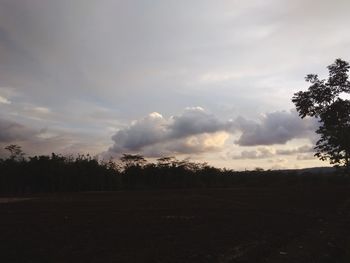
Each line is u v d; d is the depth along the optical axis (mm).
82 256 12195
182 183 79688
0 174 69938
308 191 47812
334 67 43656
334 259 11594
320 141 38531
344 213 24359
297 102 44844
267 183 77000
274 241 14438
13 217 24406
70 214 25766
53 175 70688
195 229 18047
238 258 11602
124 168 82688
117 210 28188
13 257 12195
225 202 34781
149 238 15586
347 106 42281
